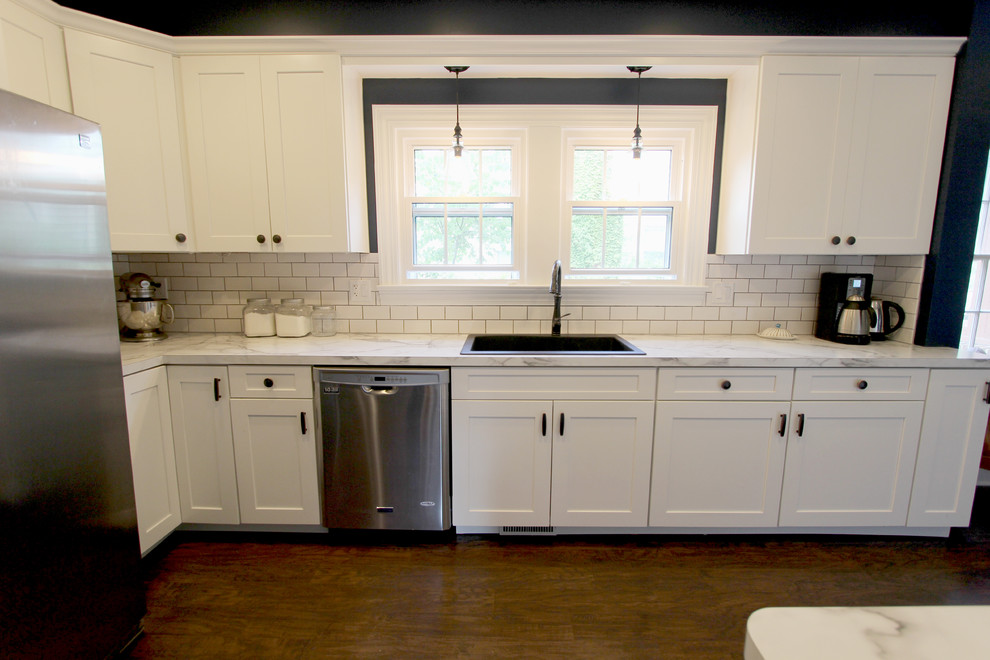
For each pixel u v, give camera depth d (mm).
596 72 2174
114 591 1394
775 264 2373
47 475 1177
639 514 1970
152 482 1815
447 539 2023
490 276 2463
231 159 2035
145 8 2092
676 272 2439
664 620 1573
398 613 1604
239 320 2410
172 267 2369
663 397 1889
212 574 1798
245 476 1954
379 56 2012
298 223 2074
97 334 1315
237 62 1975
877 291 2387
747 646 529
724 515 1969
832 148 2002
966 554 1925
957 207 2010
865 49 1939
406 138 2369
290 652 1448
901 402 1879
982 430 1896
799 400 1882
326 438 1904
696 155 2322
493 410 1901
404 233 2426
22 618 1123
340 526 1973
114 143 1874
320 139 2021
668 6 2113
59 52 1746
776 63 1955
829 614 552
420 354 1901
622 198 2414
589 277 2451
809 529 2016
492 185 2414
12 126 1065
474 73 2193
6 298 1061
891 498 1949
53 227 1171
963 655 502
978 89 1942
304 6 2104
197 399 1906
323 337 2287
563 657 1431
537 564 1859
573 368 1875
